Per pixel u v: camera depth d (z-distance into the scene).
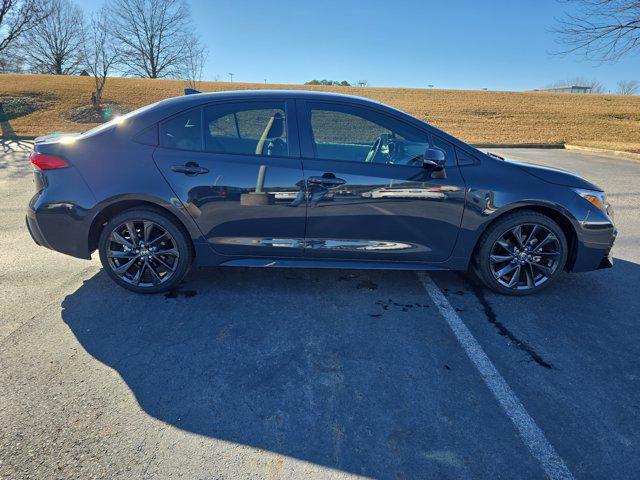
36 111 19.08
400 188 3.00
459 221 3.06
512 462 1.77
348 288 3.37
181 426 1.92
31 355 2.41
